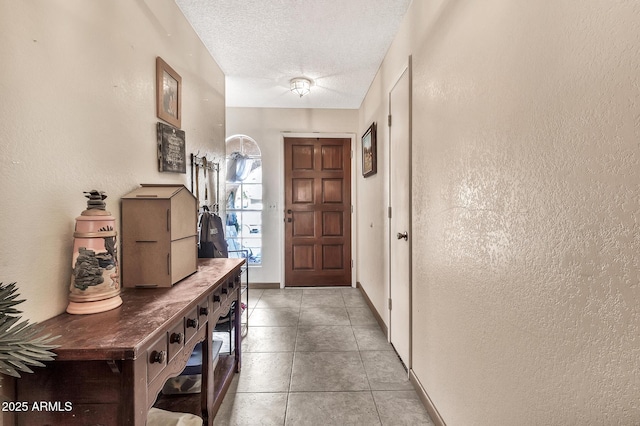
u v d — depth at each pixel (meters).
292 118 3.96
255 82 3.10
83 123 1.11
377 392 1.81
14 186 0.85
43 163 0.94
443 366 1.46
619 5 0.61
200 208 2.24
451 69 1.37
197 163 2.16
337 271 4.04
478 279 1.15
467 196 1.23
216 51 2.45
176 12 1.87
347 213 4.02
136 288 1.28
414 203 1.86
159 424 1.28
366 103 3.45
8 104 0.83
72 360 0.77
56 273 0.99
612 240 0.63
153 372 0.89
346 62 2.69
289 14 2.00
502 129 1.00
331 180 4.01
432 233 1.59
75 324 0.90
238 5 1.90
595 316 0.67
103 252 1.02
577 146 0.71
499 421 1.02
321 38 2.30
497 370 1.03
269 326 2.77
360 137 3.88
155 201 1.29
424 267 1.70
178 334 1.06
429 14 1.61
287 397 1.76
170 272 1.30
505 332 0.99
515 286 0.94
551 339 0.79
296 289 3.94
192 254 1.53
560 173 0.76
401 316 2.15
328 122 3.98
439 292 1.50
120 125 1.32
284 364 2.12
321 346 2.39
